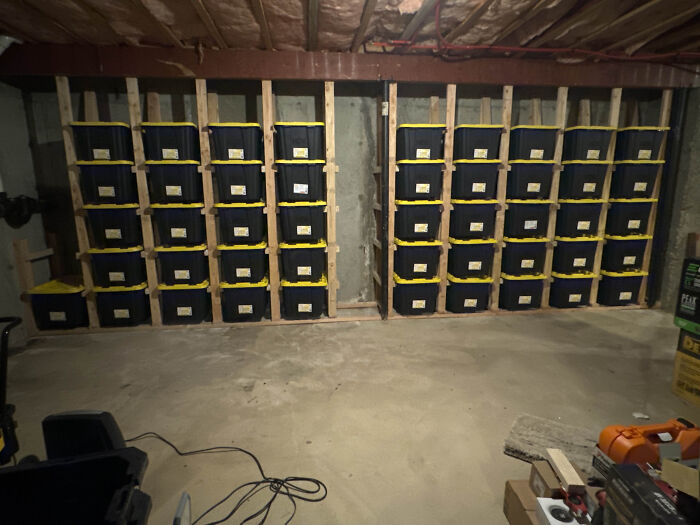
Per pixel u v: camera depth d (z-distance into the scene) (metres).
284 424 2.43
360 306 4.63
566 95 4.04
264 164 3.85
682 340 2.70
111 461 1.23
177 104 4.06
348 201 4.50
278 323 4.06
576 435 2.28
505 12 3.02
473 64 3.83
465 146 3.93
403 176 3.92
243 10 2.89
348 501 1.86
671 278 4.39
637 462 1.62
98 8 2.85
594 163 4.08
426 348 3.50
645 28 3.36
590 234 4.30
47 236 4.20
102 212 3.69
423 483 1.97
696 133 4.12
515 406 2.61
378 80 3.75
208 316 4.25
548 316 4.29
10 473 1.20
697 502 1.13
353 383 2.91
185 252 3.84
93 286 3.88
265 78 3.67
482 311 4.38
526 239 4.16
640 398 2.71
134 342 3.66
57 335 3.82
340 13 2.96
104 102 4.03
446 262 4.20
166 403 2.66
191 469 2.06
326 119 3.77
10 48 3.41
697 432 1.63
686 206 4.25
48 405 2.64
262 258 3.94
